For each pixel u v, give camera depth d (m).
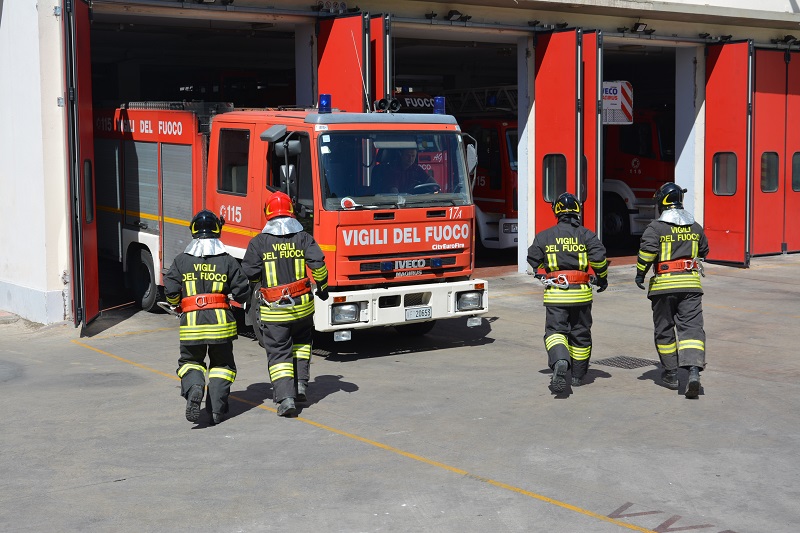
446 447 7.18
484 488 6.29
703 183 18.33
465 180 10.56
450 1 14.73
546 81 15.94
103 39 19.84
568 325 8.68
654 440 7.30
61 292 12.09
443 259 10.37
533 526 5.64
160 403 8.56
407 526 5.66
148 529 5.67
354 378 9.41
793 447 7.12
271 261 8.00
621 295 14.39
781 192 18.81
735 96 17.61
